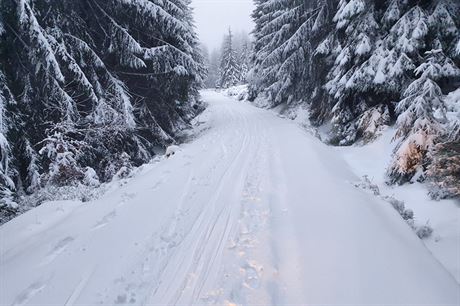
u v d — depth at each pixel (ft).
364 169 38.81
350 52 47.98
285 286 14.89
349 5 45.85
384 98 45.80
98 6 47.75
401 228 21.09
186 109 79.05
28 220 25.55
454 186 26.61
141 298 14.76
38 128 41.45
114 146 47.21
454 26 40.68
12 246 21.80
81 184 35.53
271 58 83.20
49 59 36.01
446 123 30.73
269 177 30.37
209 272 16.33
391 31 43.55
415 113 31.48
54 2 41.65
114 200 26.68
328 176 29.43
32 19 35.04
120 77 52.80
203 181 30.53
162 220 22.53
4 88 36.50
